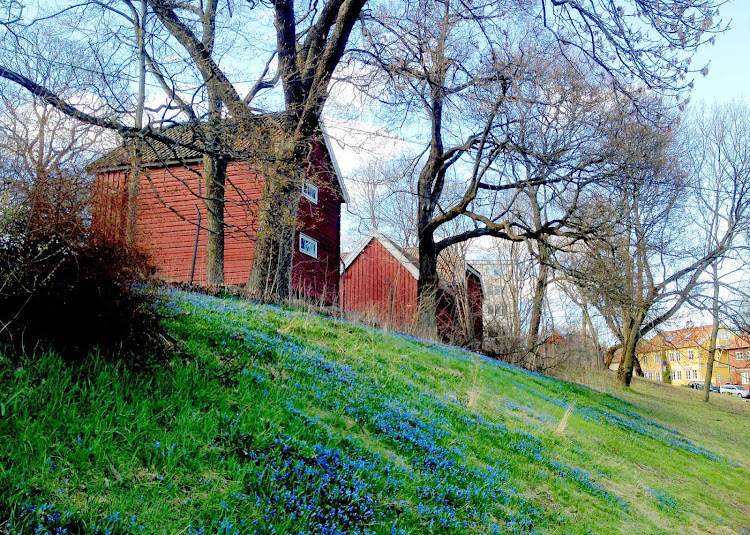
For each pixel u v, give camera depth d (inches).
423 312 1001.5
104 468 178.7
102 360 235.5
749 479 622.5
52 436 183.6
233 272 928.9
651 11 518.0
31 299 227.9
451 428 359.9
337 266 1155.9
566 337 1879.9
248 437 223.1
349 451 252.7
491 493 280.1
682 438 792.9
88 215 245.9
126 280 250.4
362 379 385.1
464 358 714.8
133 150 314.3
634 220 1007.6
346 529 195.6
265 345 358.3
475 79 745.0
